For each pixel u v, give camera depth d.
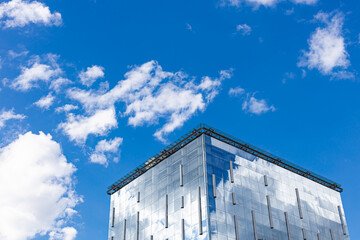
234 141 90.88
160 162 95.75
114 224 100.81
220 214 78.38
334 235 95.69
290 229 87.56
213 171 82.94
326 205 99.62
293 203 92.44
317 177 102.12
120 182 106.25
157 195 91.81
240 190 84.38
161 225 86.62
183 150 90.38
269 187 90.19
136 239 91.81
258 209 84.81
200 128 88.12
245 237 78.94
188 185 84.38
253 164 90.94
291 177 96.75
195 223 78.44
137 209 96.00
